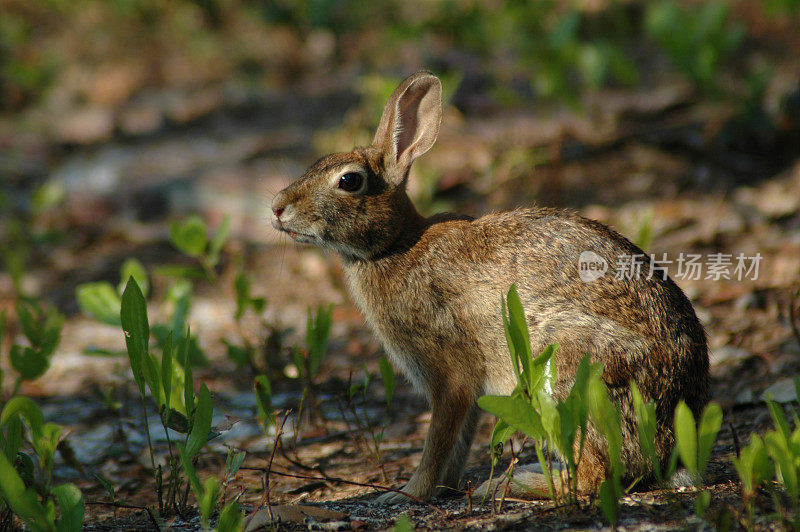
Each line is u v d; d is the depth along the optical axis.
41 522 5.33
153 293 13.75
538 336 6.99
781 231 12.41
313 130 19.16
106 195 17.58
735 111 14.81
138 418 9.44
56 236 16.17
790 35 19.03
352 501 7.05
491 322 7.28
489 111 17.98
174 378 7.08
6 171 19.67
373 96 17.09
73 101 23.75
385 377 7.63
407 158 7.97
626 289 7.01
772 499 6.03
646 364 6.69
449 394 7.42
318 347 8.78
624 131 15.88
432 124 7.98
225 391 10.30
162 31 26.03
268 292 13.35
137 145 20.08
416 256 7.62
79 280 14.70
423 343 7.54
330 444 8.67
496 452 6.22
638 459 6.65
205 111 21.47
